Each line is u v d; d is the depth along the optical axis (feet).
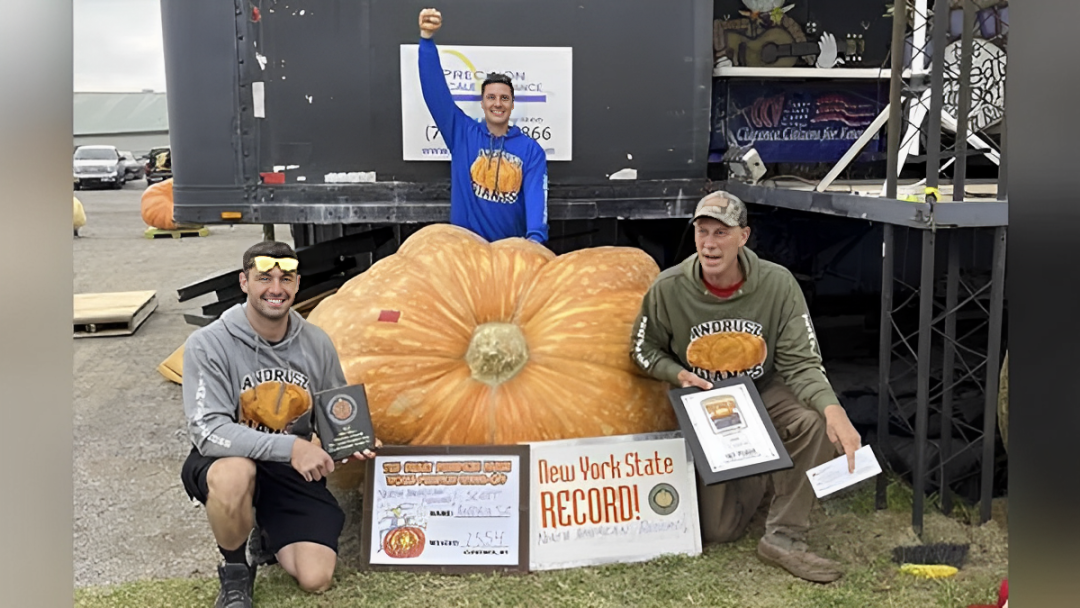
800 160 17.10
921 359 10.94
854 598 9.57
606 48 14.78
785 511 10.29
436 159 14.66
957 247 11.27
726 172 16.08
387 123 14.53
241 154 14.47
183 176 14.60
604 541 10.44
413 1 14.33
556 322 11.48
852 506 12.10
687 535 10.65
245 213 14.60
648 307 10.67
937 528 11.35
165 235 46.29
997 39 14.69
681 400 10.20
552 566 10.23
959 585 9.90
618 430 11.11
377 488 10.43
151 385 18.65
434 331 11.22
